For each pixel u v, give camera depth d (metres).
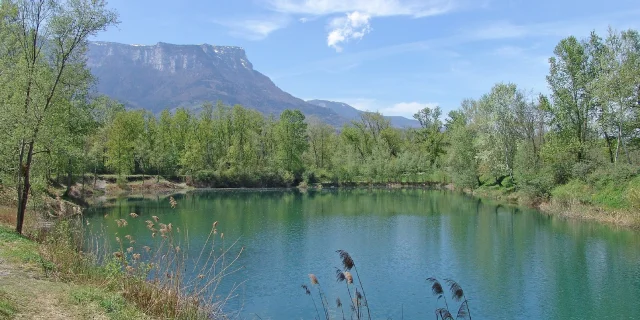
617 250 29.95
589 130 50.09
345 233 36.53
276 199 66.19
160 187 79.19
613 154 50.12
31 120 20.77
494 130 64.06
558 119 52.72
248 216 45.78
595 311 19.34
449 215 47.19
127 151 73.50
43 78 21.31
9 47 22.84
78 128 32.78
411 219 44.41
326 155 105.00
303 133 98.44
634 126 45.53
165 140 88.38
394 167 94.31
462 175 73.00
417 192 79.50
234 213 48.00
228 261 26.48
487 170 70.06
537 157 60.44
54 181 53.78
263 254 28.72
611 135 48.81
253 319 17.66
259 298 20.27
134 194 68.88
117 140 70.62
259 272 24.41
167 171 86.44
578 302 20.41
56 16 21.55
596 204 43.19
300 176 94.62
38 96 21.17
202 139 92.38
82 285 13.16
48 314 9.84
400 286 22.67
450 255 28.98
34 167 24.69
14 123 20.78
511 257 28.31
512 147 64.19
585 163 48.38
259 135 100.31
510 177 63.91
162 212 47.44
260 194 75.56
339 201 63.09
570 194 46.84
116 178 75.62
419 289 22.20
